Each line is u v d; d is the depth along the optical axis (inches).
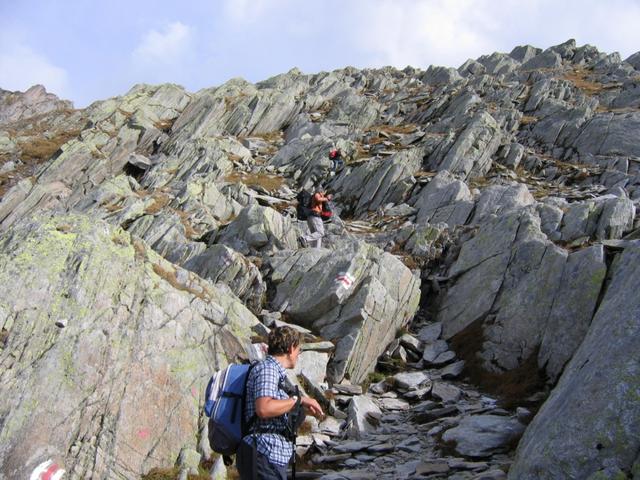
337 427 534.6
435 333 732.0
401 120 2265.0
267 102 2336.4
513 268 713.0
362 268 722.8
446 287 810.2
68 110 2669.8
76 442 405.7
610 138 1600.6
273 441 268.8
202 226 1064.2
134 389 451.2
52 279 486.3
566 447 320.2
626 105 2015.3
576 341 567.8
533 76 2588.6
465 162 1528.1
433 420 545.6
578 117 1764.3
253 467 263.0
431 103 2283.5
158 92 2518.5
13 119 3019.2
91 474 395.2
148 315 504.7
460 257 826.8
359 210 1423.5
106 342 465.7
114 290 506.3
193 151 1841.8
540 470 325.4
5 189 1891.0
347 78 3004.4
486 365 629.9
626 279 482.6
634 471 288.4
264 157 1894.7
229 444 272.1
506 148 1601.9
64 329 457.4
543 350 589.9
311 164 1695.4
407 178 1409.9
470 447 462.6
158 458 430.6
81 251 515.5
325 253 770.2
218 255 754.2
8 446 383.6
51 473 378.9
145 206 1162.6
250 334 579.8
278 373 276.4
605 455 304.0
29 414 401.7
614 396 320.2
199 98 2341.3
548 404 390.3
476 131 1612.9
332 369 624.1
